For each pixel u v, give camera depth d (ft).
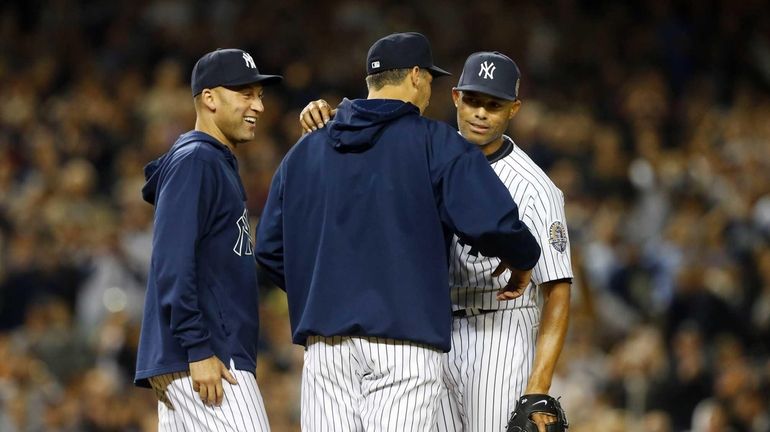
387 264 55.57
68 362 133.69
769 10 241.35
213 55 60.90
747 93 224.74
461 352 61.77
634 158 192.65
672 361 135.95
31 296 145.07
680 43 230.07
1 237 153.99
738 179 187.01
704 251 163.02
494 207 54.44
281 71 198.90
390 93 57.67
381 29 212.84
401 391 55.72
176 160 58.70
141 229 155.53
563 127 190.19
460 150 55.93
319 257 56.49
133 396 124.67
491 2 223.71
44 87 189.88
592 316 144.05
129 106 186.29
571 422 120.88
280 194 58.85
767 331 150.92
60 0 206.90
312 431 58.18
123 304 144.05
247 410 58.59
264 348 135.64
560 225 61.00
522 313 61.87
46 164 170.50
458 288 61.82
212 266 58.90
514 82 60.08
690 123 210.59
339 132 56.85
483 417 61.11
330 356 56.90
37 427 122.42
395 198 55.83
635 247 165.68
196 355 56.85
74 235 151.43
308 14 211.41
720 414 128.36
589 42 224.74
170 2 208.74
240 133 61.26
